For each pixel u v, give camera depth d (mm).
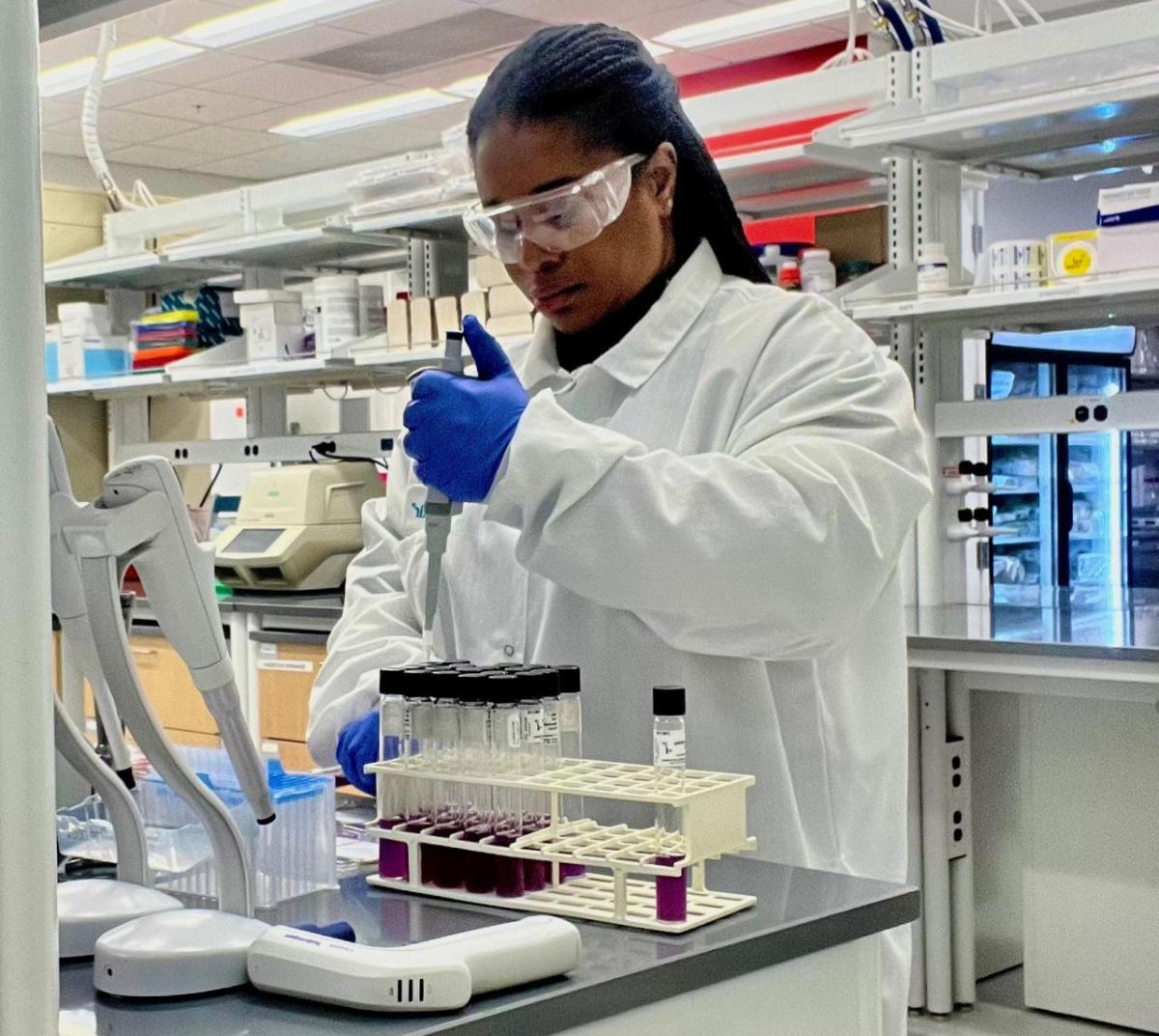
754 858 1334
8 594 600
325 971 901
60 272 5137
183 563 1089
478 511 1648
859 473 1341
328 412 6809
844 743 1539
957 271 3504
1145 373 6449
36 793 612
